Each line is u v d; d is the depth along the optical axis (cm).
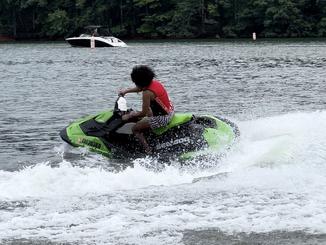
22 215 1109
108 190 1302
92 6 15912
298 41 12150
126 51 9731
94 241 972
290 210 1087
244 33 14662
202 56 7800
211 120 1820
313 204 1116
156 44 12269
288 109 2861
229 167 1548
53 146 2044
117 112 1817
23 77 5175
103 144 1788
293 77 4631
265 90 3762
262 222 1034
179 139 1728
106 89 4047
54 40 16262
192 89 3909
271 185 1270
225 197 1189
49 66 6594
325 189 1218
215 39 14138
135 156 1731
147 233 999
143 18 15462
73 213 1112
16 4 16400
